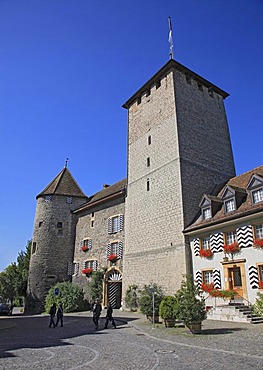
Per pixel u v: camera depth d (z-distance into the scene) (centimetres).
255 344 960
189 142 2423
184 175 2261
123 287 2480
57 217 3484
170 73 2641
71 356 849
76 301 2730
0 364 752
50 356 852
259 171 2094
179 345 991
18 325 1794
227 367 693
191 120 2534
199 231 1972
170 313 1449
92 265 3009
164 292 2086
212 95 2856
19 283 4516
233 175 2631
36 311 3094
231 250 1770
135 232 2522
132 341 1097
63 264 3319
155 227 2327
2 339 1203
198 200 2253
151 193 2467
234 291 1698
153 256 2267
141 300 1725
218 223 1838
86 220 3322
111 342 1085
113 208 2933
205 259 1931
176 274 2041
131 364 742
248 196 1853
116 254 2714
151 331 1329
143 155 2695
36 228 3491
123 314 2172
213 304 1791
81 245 3269
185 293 1285
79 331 1438
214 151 2578
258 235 1673
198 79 2780
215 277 1845
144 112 2856
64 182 3747
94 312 1526
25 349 966
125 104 3125
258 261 1630
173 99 2514
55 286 2902
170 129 2464
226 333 1190
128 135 2994
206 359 780
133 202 2645
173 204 2223
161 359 791
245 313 1513
